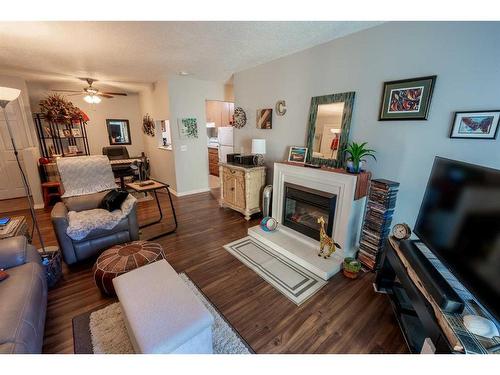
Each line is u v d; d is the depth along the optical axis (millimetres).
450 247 1401
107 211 2676
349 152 2443
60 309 1839
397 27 2086
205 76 4402
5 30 2223
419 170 2109
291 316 1795
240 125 4145
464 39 1745
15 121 4484
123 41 2547
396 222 2326
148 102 5645
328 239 2414
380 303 1934
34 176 4125
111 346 1515
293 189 2961
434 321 1217
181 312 1287
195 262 2510
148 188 3070
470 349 1004
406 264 1621
